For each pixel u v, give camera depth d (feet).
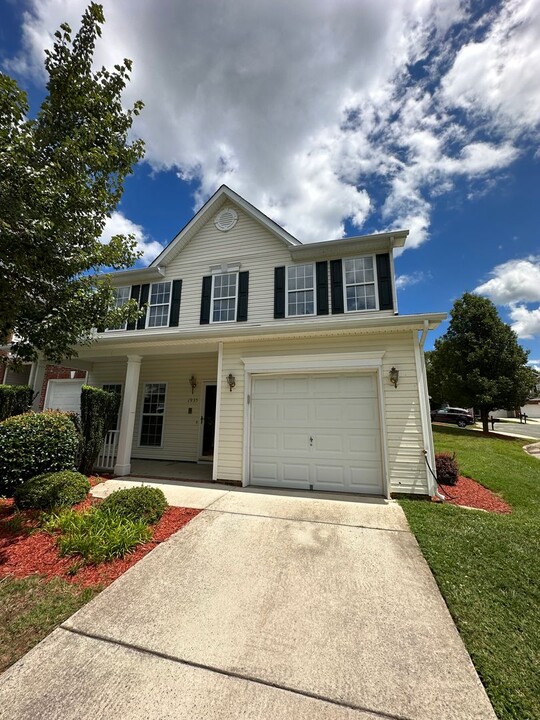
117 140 15.31
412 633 8.02
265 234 35.22
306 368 22.38
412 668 6.95
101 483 22.08
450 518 15.71
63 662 7.06
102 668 6.91
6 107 11.29
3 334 14.32
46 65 13.99
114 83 15.06
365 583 10.19
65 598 9.36
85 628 8.15
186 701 6.11
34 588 9.80
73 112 14.24
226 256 36.11
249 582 10.25
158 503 15.58
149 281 38.40
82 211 14.23
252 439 22.95
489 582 10.12
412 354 20.85
